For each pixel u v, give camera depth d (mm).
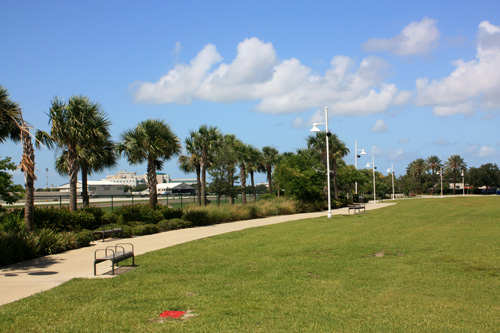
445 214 32031
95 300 8078
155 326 6445
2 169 15797
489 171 127750
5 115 15039
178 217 25984
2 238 13055
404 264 11586
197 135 37656
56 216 18891
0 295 8688
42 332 6207
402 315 6992
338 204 48094
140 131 24359
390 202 63531
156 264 12242
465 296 8164
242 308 7441
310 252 14180
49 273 11234
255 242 17188
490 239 16516
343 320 6730
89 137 22172
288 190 41562
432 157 133125
